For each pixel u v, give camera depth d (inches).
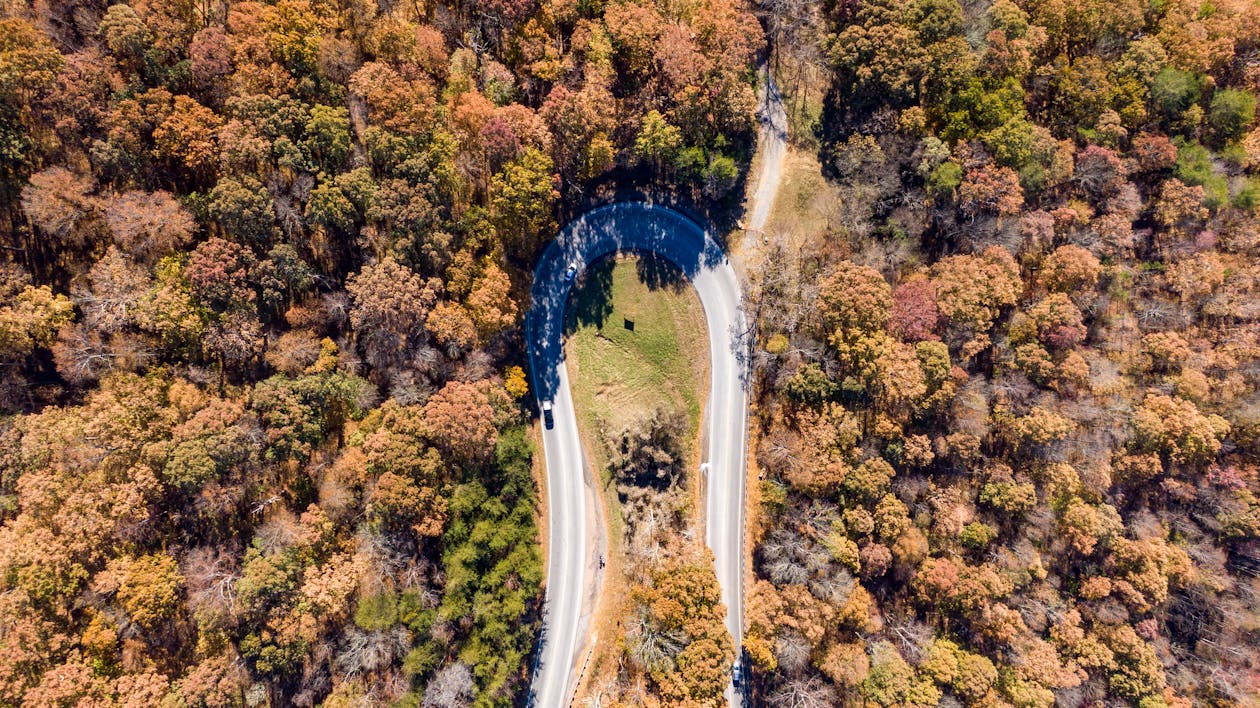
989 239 2923.2
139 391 2196.1
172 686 2194.9
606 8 2566.4
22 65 1963.6
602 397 2970.0
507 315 2598.4
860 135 2901.1
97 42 2156.7
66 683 2036.2
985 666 2815.0
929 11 2733.8
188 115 2140.7
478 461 2539.4
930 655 2864.2
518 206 2485.2
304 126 2255.2
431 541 2517.2
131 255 2204.7
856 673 2667.3
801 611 2630.4
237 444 2204.7
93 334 2186.3
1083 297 3009.4
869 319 2679.6
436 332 2427.4
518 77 2613.2
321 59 2276.1
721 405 3002.0
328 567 2346.2
